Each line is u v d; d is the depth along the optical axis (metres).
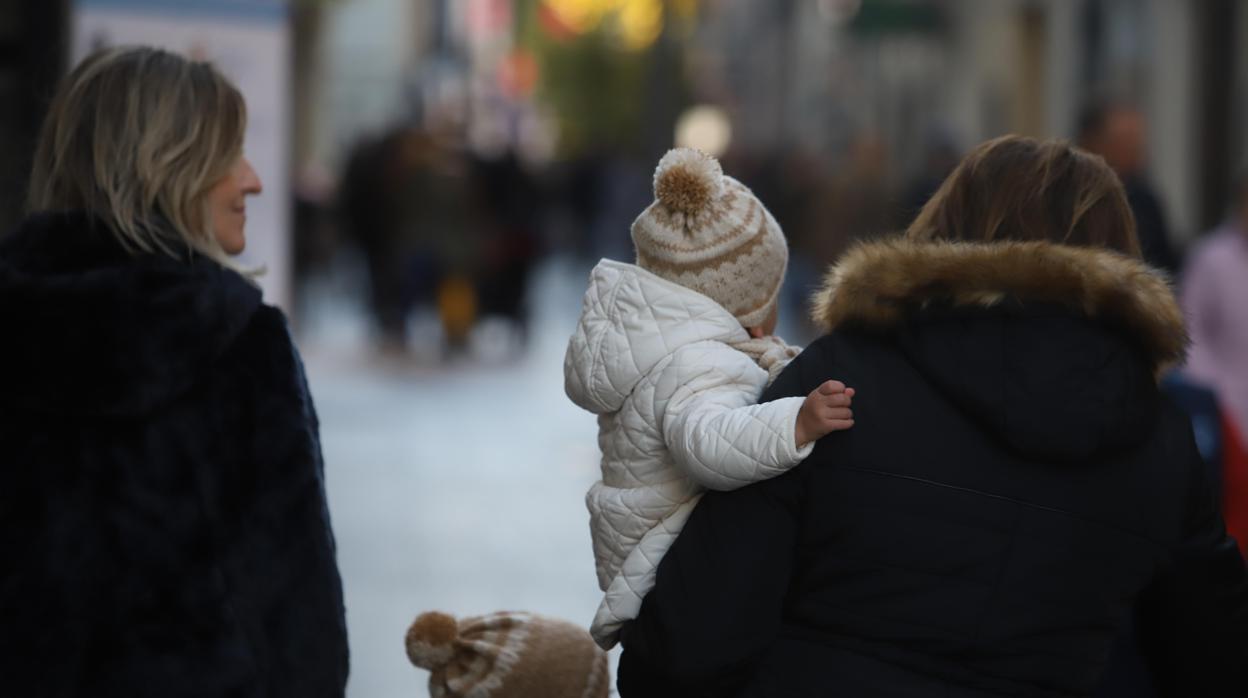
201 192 8.28
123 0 21.77
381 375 47.03
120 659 7.55
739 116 141.50
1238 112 44.34
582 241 102.06
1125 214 8.19
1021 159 8.14
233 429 7.86
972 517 7.47
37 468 7.69
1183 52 46.19
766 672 7.72
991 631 7.48
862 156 50.34
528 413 39.38
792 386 7.79
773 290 8.51
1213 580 8.00
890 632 7.52
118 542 7.64
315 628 7.83
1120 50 52.78
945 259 7.53
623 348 8.21
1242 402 20.69
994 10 69.38
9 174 20.31
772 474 7.60
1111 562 7.62
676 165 8.26
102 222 8.09
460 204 53.81
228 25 22.33
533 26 147.12
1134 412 7.46
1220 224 44.84
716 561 7.71
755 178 72.31
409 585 21.70
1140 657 9.49
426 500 27.81
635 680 8.14
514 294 56.84
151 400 7.69
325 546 7.93
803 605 7.71
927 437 7.54
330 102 110.88
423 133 54.31
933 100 82.56
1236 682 8.25
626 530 8.28
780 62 158.38
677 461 7.95
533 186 57.44
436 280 54.47
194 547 7.70
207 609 7.64
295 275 61.50
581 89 136.12
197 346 7.78
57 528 7.63
